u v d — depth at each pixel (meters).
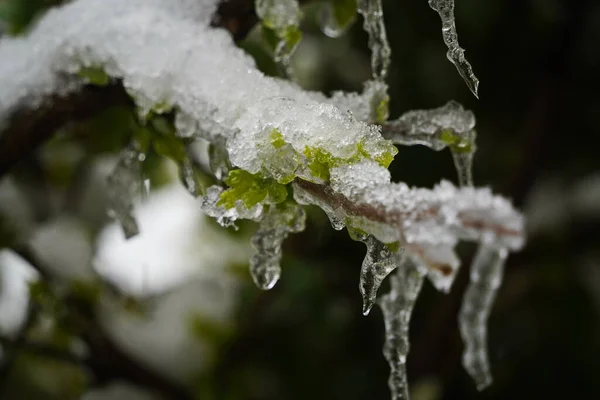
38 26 0.66
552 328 1.11
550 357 1.09
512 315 1.14
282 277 1.06
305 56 1.14
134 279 1.17
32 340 0.91
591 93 1.11
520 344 1.11
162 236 1.25
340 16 0.66
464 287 1.03
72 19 0.63
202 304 1.18
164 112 0.62
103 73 0.62
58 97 0.64
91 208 1.18
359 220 0.53
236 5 0.63
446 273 0.52
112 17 0.62
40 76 0.64
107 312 1.10
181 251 1.23
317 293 1.09
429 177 1.06
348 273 1.14
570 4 1.06
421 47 1.08
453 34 0.55
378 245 0.54
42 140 0.65
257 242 0.58
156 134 0.62
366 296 0.54
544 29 1.08
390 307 0.61
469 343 0.70
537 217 1.19
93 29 0.62
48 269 0.97
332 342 1.12
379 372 1.11
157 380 1.03
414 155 1.05
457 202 0.54
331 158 0.53
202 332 1.13
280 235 0.58
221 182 0.59
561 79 1.10
